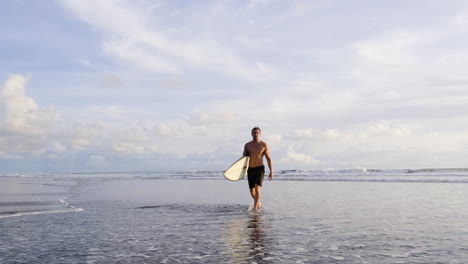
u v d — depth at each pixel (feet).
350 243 17.04
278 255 14.84
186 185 71.36
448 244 16.71
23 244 17.16
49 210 29.96
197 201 37.86
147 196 44.52
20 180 106.42
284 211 29.09
